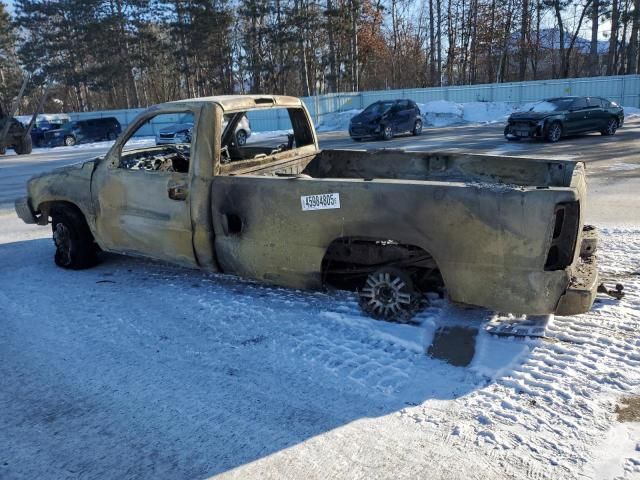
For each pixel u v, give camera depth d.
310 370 3.47
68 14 56.09
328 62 45.31
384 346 3.72
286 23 42.47
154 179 4.73
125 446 2.79
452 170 5.13
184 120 21.48
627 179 9.87
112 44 54.50
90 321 4.40
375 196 3.69
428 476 2.47
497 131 21.92
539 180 4.59
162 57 56.41
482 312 4.12
